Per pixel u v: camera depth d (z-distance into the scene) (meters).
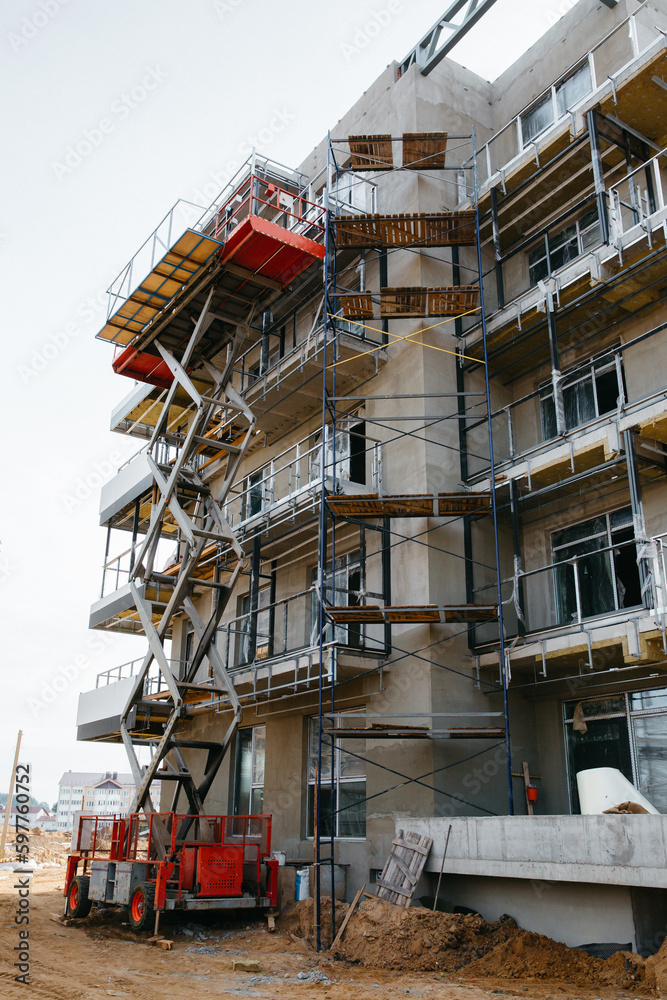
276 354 23.86
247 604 23.66
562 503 17.02
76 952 12.65
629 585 15.37
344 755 17.73
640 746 14.66
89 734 26.64
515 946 11.09
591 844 10.67
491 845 12.12
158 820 15.30
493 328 17.97
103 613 27.02
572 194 18.05
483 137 21.20
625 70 15.72
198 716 24.36
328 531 19.78
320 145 24.23
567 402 17.62
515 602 15.95
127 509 26.97
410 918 12.25
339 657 16.34
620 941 10.34
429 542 16.92
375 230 18.53
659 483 14.97
